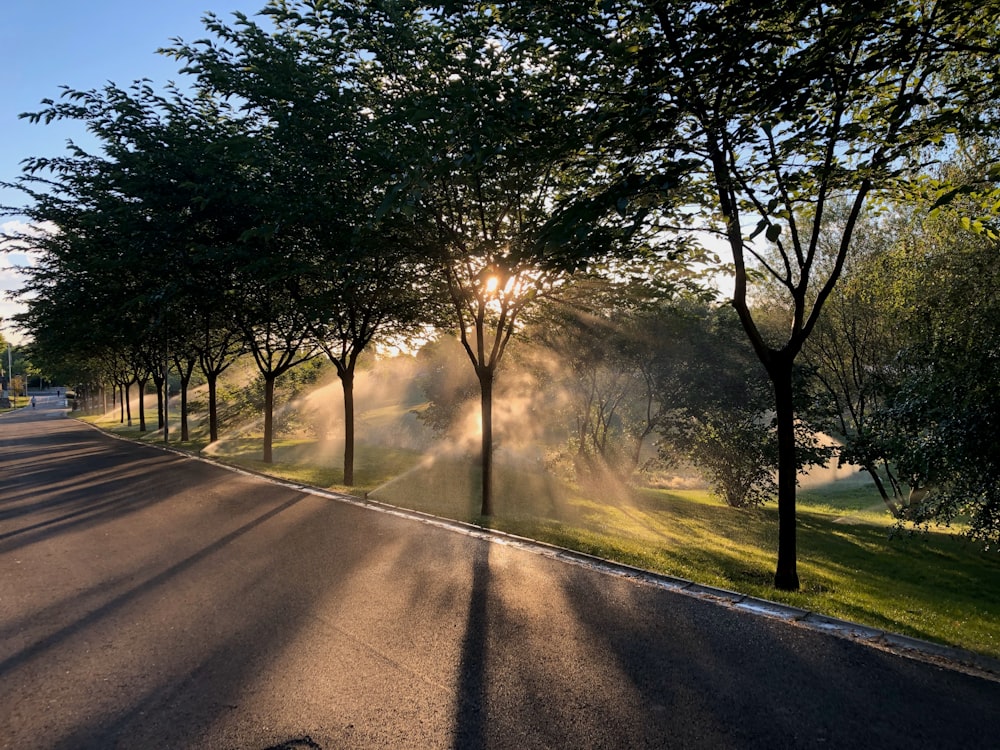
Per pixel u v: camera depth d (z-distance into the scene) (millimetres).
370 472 16484
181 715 3445
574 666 4109
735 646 4480
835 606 5762
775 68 5633
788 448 6898
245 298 16203
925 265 10828
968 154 9172
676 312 11391
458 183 8359
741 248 6945
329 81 9273
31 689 3748
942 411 8875
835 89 5816
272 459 19250
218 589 5688
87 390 65125
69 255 16625
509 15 6160
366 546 7379
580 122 6172
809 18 5703
